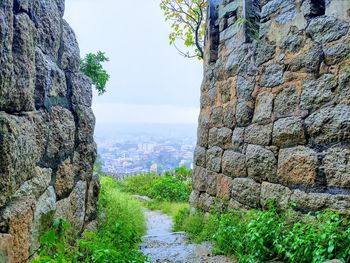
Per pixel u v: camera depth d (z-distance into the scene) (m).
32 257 1.83
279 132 3.49
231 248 3.58
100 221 3.81
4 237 1.47
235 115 4.37
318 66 3.07
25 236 1.72
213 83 5.18
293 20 3.41
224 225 3.90
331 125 2.90
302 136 3.20
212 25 5.36
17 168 1.63
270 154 3.63
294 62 3.36
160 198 9.34
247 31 4.27
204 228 4.57
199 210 5.28
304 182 3.14
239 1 4.62
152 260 3.67
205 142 5.33
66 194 2.54
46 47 2.21
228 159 4.48
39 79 2.03
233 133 4.42
